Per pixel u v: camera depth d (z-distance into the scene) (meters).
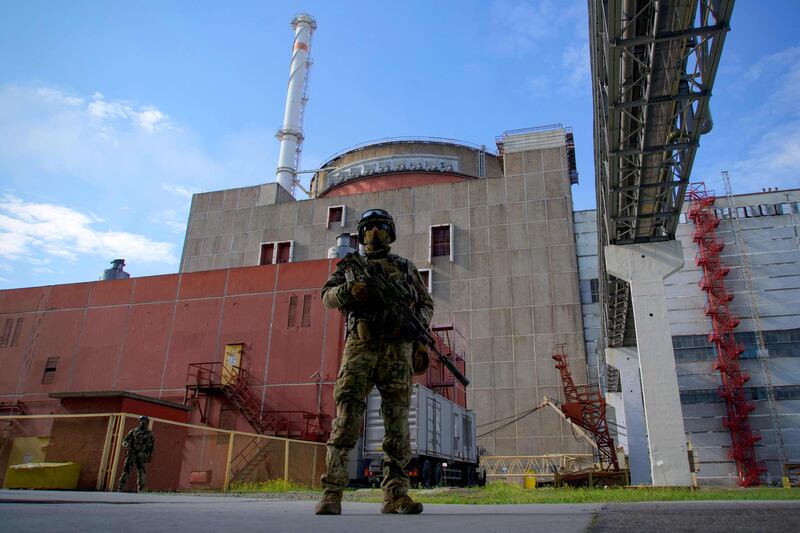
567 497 8.55
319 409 26.16
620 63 15.88
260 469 19.69
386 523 2.14
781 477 43.91
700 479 45.28
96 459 15.21
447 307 49.22
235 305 29.56
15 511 2.12
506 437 44.00
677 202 19.09
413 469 19.47
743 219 50.91
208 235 58.56
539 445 43.16
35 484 14.41
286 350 27.77
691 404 47.47
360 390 3.58
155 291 31.31
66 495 4.25
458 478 24.67
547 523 2.05
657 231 21.66
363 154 66.25
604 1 14.24
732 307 48.94
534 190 51.38
